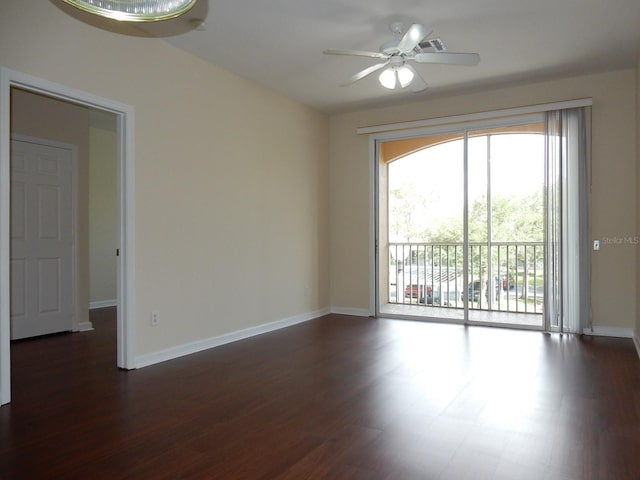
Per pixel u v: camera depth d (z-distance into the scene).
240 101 4.43
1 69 2.57
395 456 2.00
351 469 1.89
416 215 6.04
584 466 1.90
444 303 6.04
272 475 1.85
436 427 2.31
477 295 5.90
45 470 1.89
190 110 3.88
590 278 4.50
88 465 1.93
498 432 2.25
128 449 2.08
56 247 4.76
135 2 1.77
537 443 2.12
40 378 3.17
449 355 3.75
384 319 5.46
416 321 5.32
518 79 4.57
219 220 4.17
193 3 1.73
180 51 3.80
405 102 5.34
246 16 3.26
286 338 4.43
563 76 4.50
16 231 4.43
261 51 3.86
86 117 5.09
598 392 2.82
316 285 5.64
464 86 4.77
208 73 4.07
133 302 3.38
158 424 2.37
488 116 4.89
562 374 3.20
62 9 2.93
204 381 3.09
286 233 5.09
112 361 3.63
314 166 5.61
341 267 5.87
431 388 2.92
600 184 4.46
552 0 3.05
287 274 5.10
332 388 2.93
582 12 3.22
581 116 4.48
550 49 3.85
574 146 4.52
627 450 2.04
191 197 3.88
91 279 6.50
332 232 5.92
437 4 3.10
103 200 6.68
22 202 4.48
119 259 3.38
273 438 2.20
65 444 2.13
